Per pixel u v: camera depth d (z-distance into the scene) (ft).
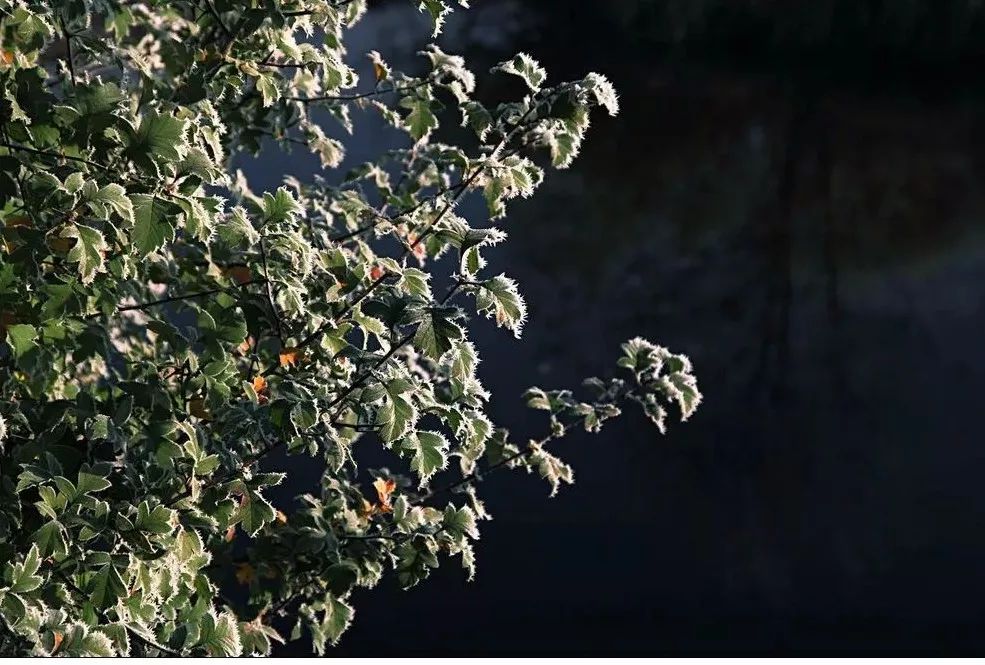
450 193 14.52
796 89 88.12
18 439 12.46
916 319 52.26
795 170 71.72
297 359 14.60
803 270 57.36
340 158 18.67
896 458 42.04
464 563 15.19
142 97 12.76
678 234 61.21
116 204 10.52
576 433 42.19
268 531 14.79
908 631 33.47
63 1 12.89
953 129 79.77
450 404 13.80
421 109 16.88
